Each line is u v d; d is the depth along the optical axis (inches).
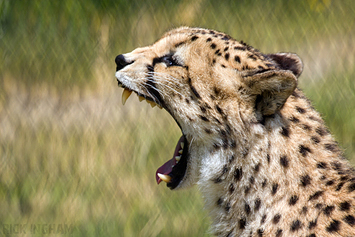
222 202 353.7
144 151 602.2
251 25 804.6
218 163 350.0
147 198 552.4
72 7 757.9
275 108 327.9
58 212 544.1
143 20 764.0
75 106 703.1
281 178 327.6
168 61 362.6
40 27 754.2
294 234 318.7
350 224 306.0
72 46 746.8
